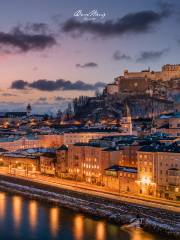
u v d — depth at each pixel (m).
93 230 193.25
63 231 193.62
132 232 187.75
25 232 193.50
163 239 177.38
